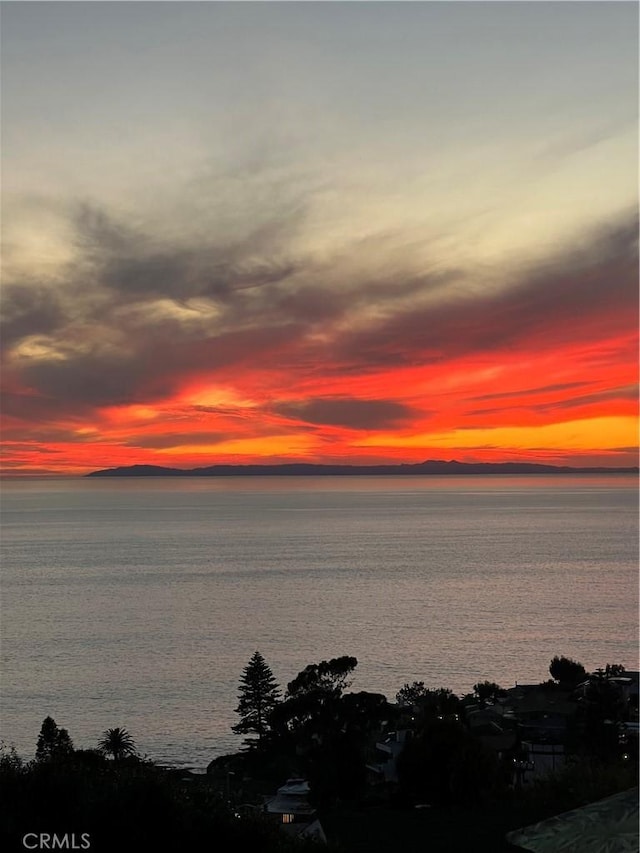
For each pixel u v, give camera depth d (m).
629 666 78.31
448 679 74.56
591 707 41.25
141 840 12.66
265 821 13.59
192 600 118.88
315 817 15.86
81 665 81.12
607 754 35.34
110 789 13.26
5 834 12.37
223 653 85.88
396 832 14.12
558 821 6.98
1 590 130.12
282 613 107.88
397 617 104.75
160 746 56.41
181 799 13.48
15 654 86.25
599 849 6.53
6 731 59.84
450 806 15.87
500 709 52.06
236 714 64.38
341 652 85.62
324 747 31.56
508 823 14.34
